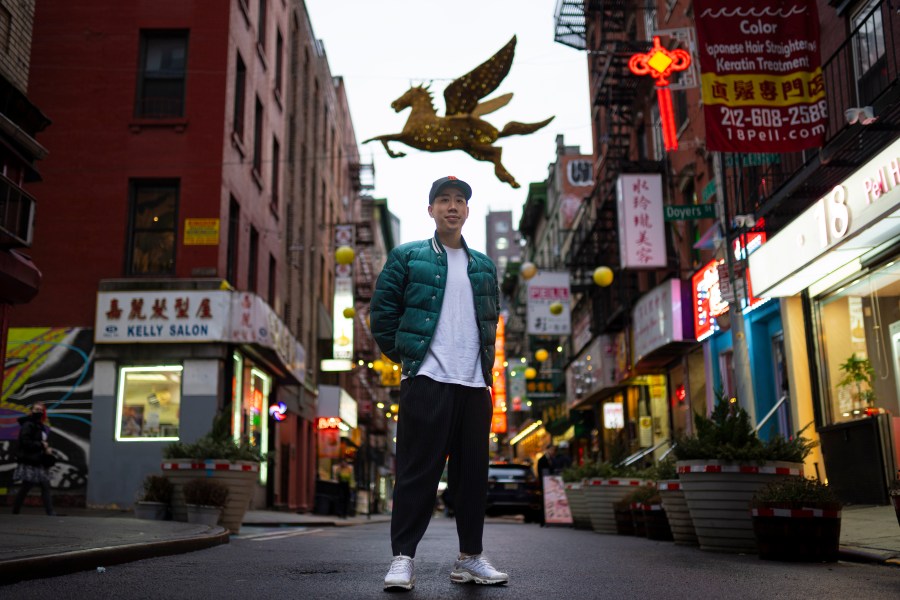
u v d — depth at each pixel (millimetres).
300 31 30578
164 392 18328
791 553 5844
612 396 27984
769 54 11133
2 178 10562
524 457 56188
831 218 10320
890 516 8438
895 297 10125
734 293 10758
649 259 18203
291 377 24281
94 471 17859
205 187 19109
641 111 23859
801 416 12578
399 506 4020
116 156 19156
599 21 27500
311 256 33031
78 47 19609
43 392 18141
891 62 10367
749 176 14203
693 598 3727
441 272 4207
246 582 4293
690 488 7027
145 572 4730
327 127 38375
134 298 18406
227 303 18500
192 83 19594
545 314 27859
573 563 5664
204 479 9523
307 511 29719
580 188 42469
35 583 4027
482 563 4219
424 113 13602
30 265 11633
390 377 42750
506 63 13672
